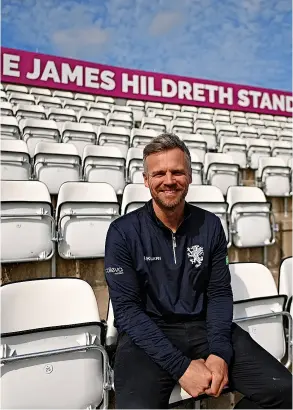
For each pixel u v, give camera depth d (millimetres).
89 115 8250
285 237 4383
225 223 3760
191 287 1884
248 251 4062
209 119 10930
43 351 1591
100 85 11984
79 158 4379
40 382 1604
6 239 2904
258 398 1702
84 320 1881
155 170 1858
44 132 5730
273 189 5199
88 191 3516
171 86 12883
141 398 1600
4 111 7078
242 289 2328
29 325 1769
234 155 6688
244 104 13852
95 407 1735
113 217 3326
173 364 1623
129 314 1763
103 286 3262
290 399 1668
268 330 2195
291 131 10586
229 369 1757
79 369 1684
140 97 12508
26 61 11062
